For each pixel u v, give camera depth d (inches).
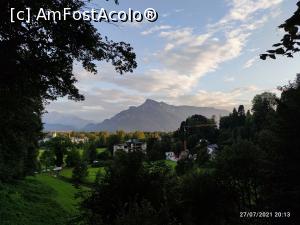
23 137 1059.9
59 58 605.3
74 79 660.1
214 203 1376.7
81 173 3570.4
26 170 2290.8
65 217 1561.3
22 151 1515.7
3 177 1802.4
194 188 1387.8
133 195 689.0
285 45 267.3
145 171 721.0
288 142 862.5
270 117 1019.3
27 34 574.2
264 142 1021.2
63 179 3796.8
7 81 585.9
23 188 2036.2
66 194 2442.2
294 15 248.5
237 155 1541.6
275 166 873.5
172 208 729.6
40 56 589.6
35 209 1535.4
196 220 1314.0
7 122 828.0
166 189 730.8
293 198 778.8
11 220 1243.8
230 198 1483.8
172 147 5433.1
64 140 5310.0
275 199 819.4
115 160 737.6
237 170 1539.1
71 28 585.0
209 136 5841.5
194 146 5300.2
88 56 644.1
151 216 489.1
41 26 577.0
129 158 725.3
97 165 4776.1
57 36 582.2
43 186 2420.0
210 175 1503.4
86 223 592.7
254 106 4717.0
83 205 679.7
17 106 687.7
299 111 868.0
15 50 566.9
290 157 858.1
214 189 1396.4
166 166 777.6
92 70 661.3
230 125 5880.9
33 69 590.9
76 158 4931.1
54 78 636.7
